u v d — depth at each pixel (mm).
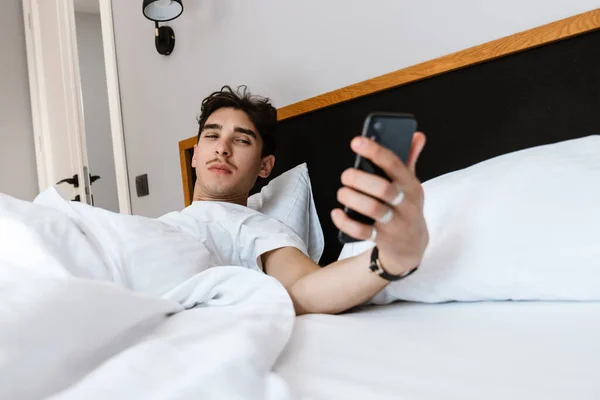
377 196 532
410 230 581
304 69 1675
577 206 761
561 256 749
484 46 1170
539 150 924
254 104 1439
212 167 1341
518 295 802
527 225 791
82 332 495
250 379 478
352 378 529
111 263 833
